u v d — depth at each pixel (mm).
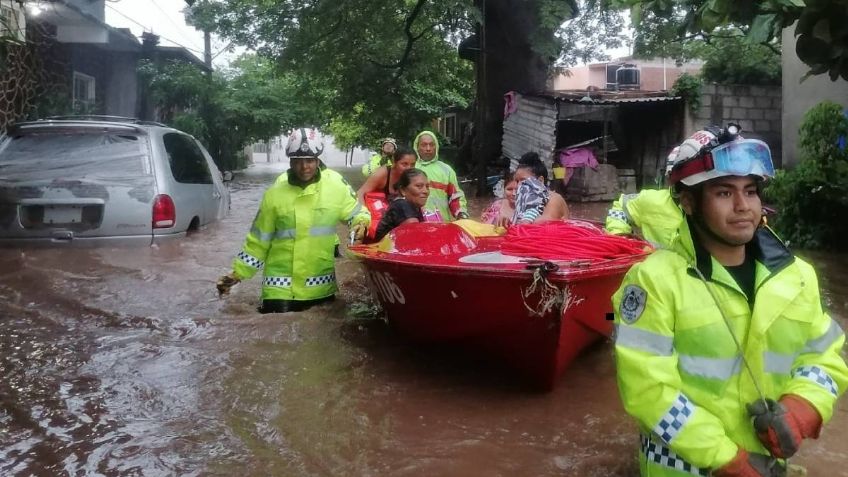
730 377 2213
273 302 5875
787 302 2188
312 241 5863
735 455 2131
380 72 22016
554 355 3965
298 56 20500
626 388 2234
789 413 2145
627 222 4688
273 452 3410
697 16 5051
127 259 7309
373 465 3289
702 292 2199
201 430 3643
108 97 19516
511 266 3875
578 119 18297
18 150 7738
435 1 17984
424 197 5742
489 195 17875
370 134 28156
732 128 2143
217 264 7320
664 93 17250
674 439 2143
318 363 4676
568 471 3250
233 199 15258
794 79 11773
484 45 18047
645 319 2234
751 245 2275
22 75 13875
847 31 4375
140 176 7703
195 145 9453
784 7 4375
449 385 4316
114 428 3660
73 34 15219
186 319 5598
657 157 17859
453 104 27406
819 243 9008
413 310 4551
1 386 4195
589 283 3842
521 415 3879
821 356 2279
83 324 5453
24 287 6324
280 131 28859
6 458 3322
